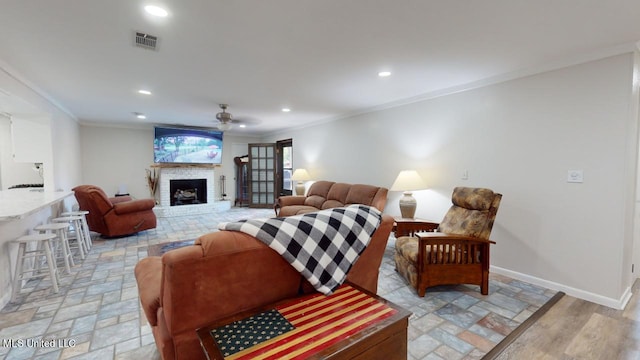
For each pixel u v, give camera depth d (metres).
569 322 2.18
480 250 2.64
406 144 4.21
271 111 5.17
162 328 1.35
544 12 1.87
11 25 2.02
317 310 1.40
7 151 5.45
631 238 2.63
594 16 1.91
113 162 6.77
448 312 2.32
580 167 2.57
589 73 2.51
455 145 3.56
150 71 3.02
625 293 2.53
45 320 2.18
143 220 4.82
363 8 1.83
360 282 1.94
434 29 2.11
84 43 2.33
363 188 4.52
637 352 1.83
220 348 1.10
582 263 2.58
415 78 3.23
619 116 2.37
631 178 2.50
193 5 1.79
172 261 1.19
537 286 2.82
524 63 2.77
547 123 2.77
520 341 1.94
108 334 2.00
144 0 1.73
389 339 1.31
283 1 1.74
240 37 2.24
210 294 1.30
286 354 1.08
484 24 2.03
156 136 6.56
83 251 3.79
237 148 8.57
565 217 2.67
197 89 3.72
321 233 1.59
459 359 1.76
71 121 5.44
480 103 3.29
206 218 6.50
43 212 3.58
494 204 2.67
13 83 3.02
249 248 1.37
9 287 2.52
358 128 5.11
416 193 4.06
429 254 2.61
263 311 1.38
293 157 7.15
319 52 2.54
